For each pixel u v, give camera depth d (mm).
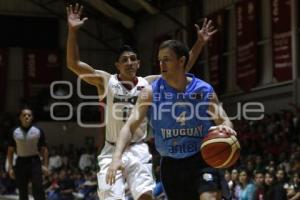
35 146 9750
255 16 19500
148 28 26875
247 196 12445
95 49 28688
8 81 27641
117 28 27984
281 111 17266
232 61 21125
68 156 23578
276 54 18391
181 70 4527
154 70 25719
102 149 6270
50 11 27719
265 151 15336
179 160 4633
